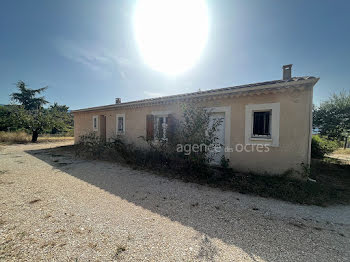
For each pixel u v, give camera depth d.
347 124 7.83
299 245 2.17
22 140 15.06
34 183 4.40
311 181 4.64
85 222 2.62
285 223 2.72
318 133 9.13
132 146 8.62
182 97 6.80
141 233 2.36
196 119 5.12
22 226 2.47
